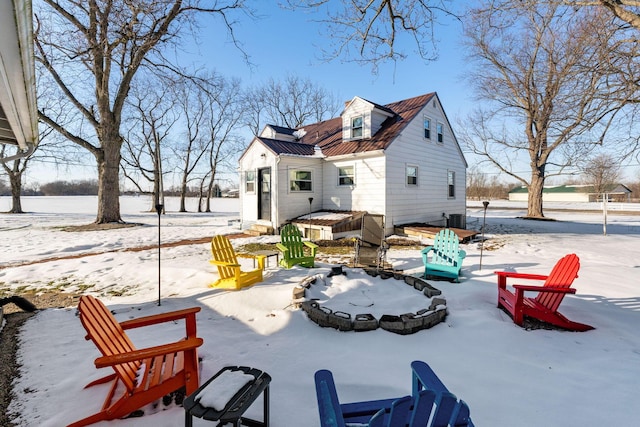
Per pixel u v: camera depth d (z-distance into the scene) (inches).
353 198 473.1
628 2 216.5
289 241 247.3
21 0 60.5
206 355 112.5
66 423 79.6
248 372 75.5
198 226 577.9
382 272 198.1
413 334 127.8
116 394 90.5
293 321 141.2
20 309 167.0
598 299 166.7
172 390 83.6
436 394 53.1
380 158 438.9
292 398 88.7
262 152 481.1
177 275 225.8
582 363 107.1
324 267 246.1
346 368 104.7
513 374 100.8
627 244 366.3
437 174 548.7
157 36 470.0
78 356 115.2
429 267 209.8
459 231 425.7
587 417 80.4
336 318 132.0
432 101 530.9
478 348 117.6
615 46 232.5
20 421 80.8
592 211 1103.6
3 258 295.3
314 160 504.4
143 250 332.5
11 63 83.1
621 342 122.1
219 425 67.5
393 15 323.0
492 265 252.1
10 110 118.0
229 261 199.0
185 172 1185.4
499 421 79.0
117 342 87.4
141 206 1491.1
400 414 52.9
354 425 63.4
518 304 135.7
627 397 88.2
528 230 534.6
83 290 198.7
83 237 419.8
